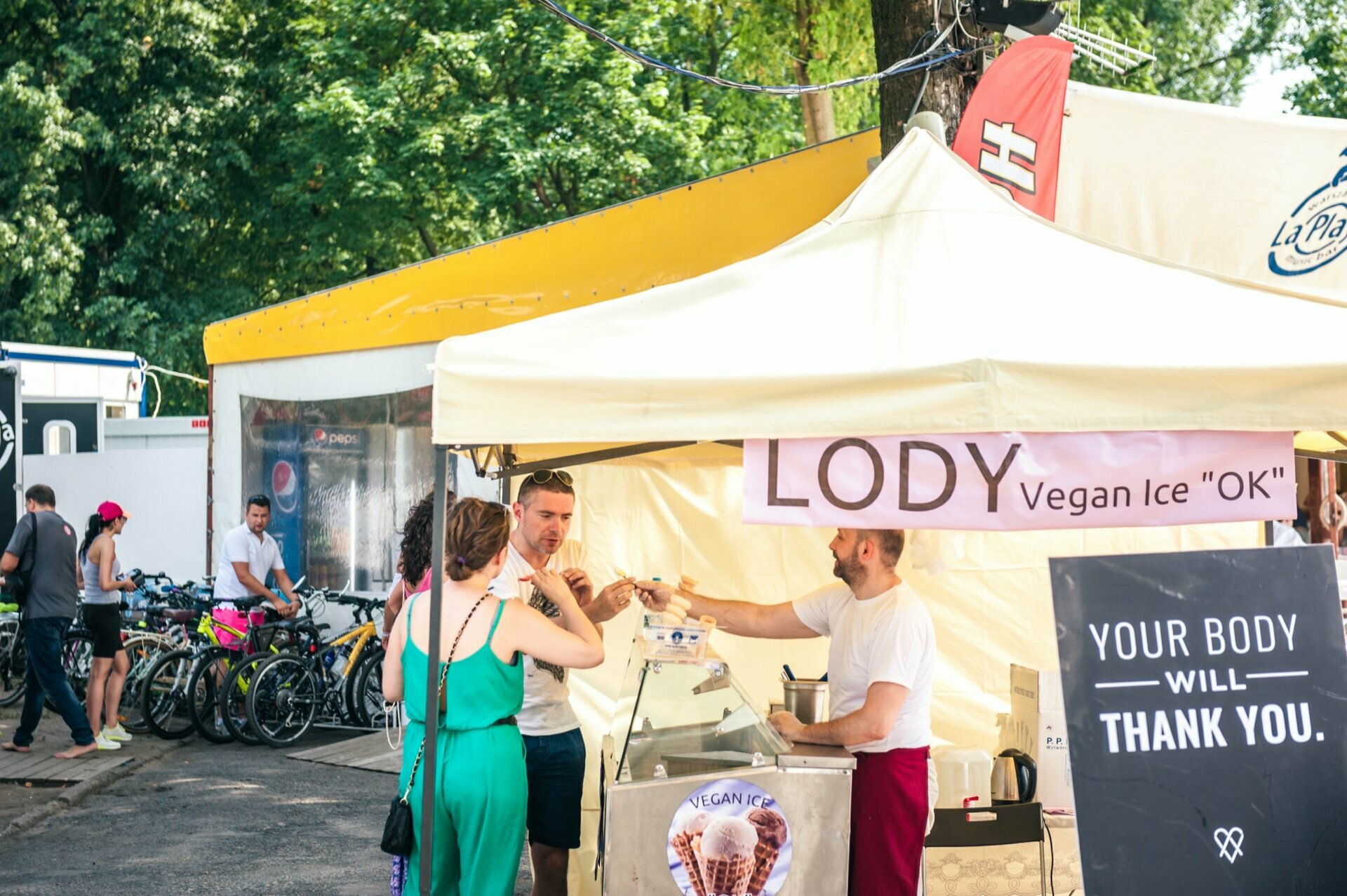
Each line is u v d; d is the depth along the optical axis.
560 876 4.68
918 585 6.04
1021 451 3.50
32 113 22.02
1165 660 3.69
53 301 22.52
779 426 3.52
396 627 4.17
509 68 21.94
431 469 9.23
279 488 10.70
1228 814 3.63
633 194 22.45
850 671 4.21
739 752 3.97
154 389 24.08
